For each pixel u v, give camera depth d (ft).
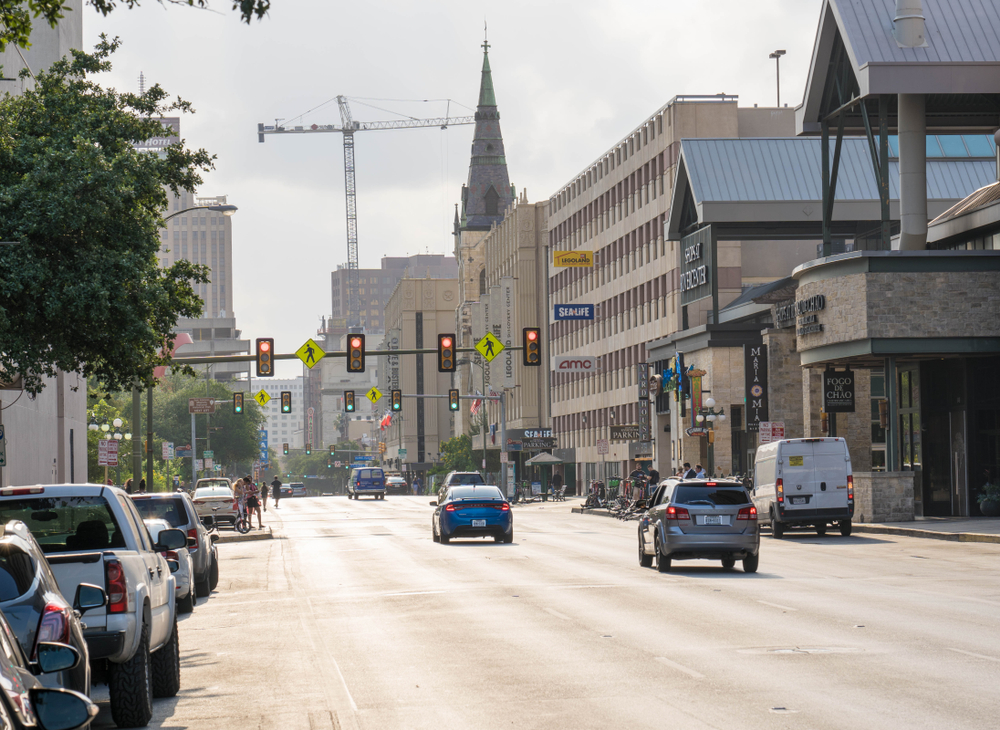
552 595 105.50
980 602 93.20
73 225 110.93
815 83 239.71
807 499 182.39
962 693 54.75
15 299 111.65
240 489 239.91
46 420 236.63
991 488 215.92
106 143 121.39
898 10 221.87
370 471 536.01
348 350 225.76
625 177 445.78
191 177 128.36
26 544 39.17
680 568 134.92
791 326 270.26
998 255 212.23
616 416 459.32
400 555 164.96
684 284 331.16
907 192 225.15
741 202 309.42
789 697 54.65
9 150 114.42
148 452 255.29
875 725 47.93
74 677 37.19
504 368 567.59
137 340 118.42
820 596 99.50
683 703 54.03
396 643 78.33
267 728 51.85
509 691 58.85
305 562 159.74
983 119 251.39
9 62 198.49
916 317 212.23
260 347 220.02
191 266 130.72
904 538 178.50
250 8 68.85
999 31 221.87
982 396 220.64
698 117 390.63
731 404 303.27
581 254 463.83
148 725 53.57
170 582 62.44
